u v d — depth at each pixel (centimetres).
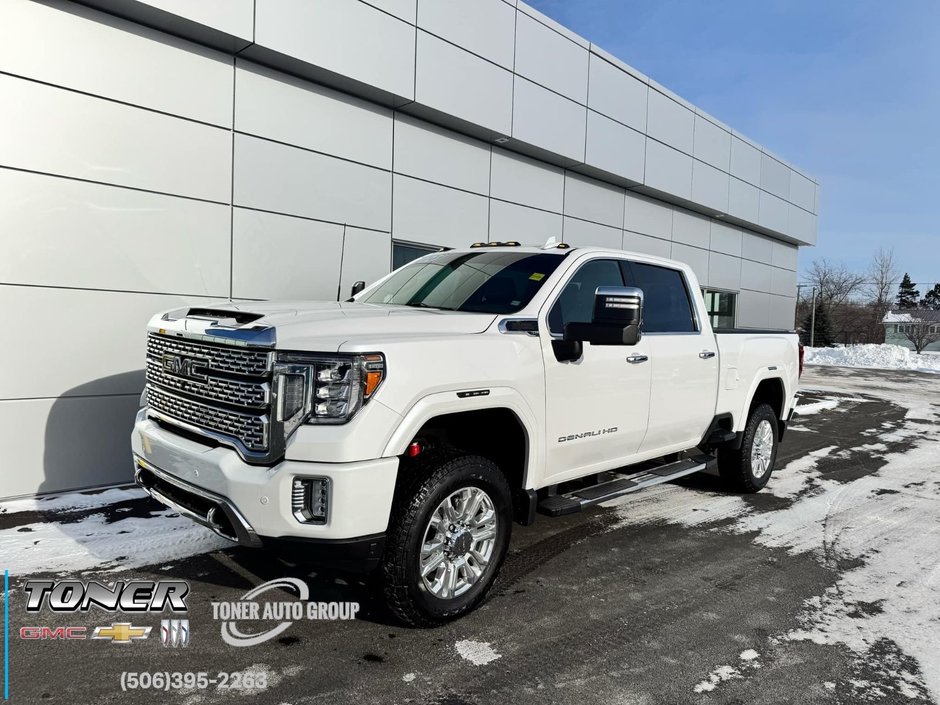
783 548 470
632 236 1361
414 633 329
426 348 317
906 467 752
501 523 355
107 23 594
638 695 279
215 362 320
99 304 596
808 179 2002
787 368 640
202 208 668
